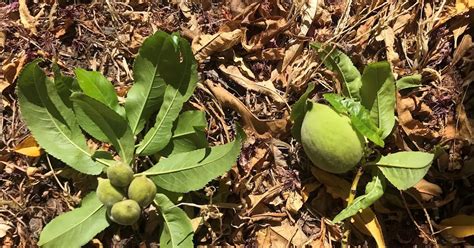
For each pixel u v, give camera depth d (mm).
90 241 317
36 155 324
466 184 331
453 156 329
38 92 309
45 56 339
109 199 292
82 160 312
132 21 346
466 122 331
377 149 331
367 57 346
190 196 323
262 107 338
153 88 316
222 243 326
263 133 333
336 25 350
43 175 324
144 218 321
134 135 316
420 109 337
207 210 317
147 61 313
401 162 310
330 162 305
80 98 296
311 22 346
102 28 345
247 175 327
